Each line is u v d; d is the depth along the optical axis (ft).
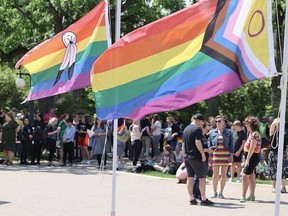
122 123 74.08
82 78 39.93
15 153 87.61
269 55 26.50
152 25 28.35
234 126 58.44
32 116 81.87
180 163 68.95
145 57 28.60
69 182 59.31
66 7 90.12
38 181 59.67
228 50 27.22
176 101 27.99
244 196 48.24
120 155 74.08
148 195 51.06
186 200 48.44
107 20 39.45
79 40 39.99
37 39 96.84
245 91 135.85
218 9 27.61
